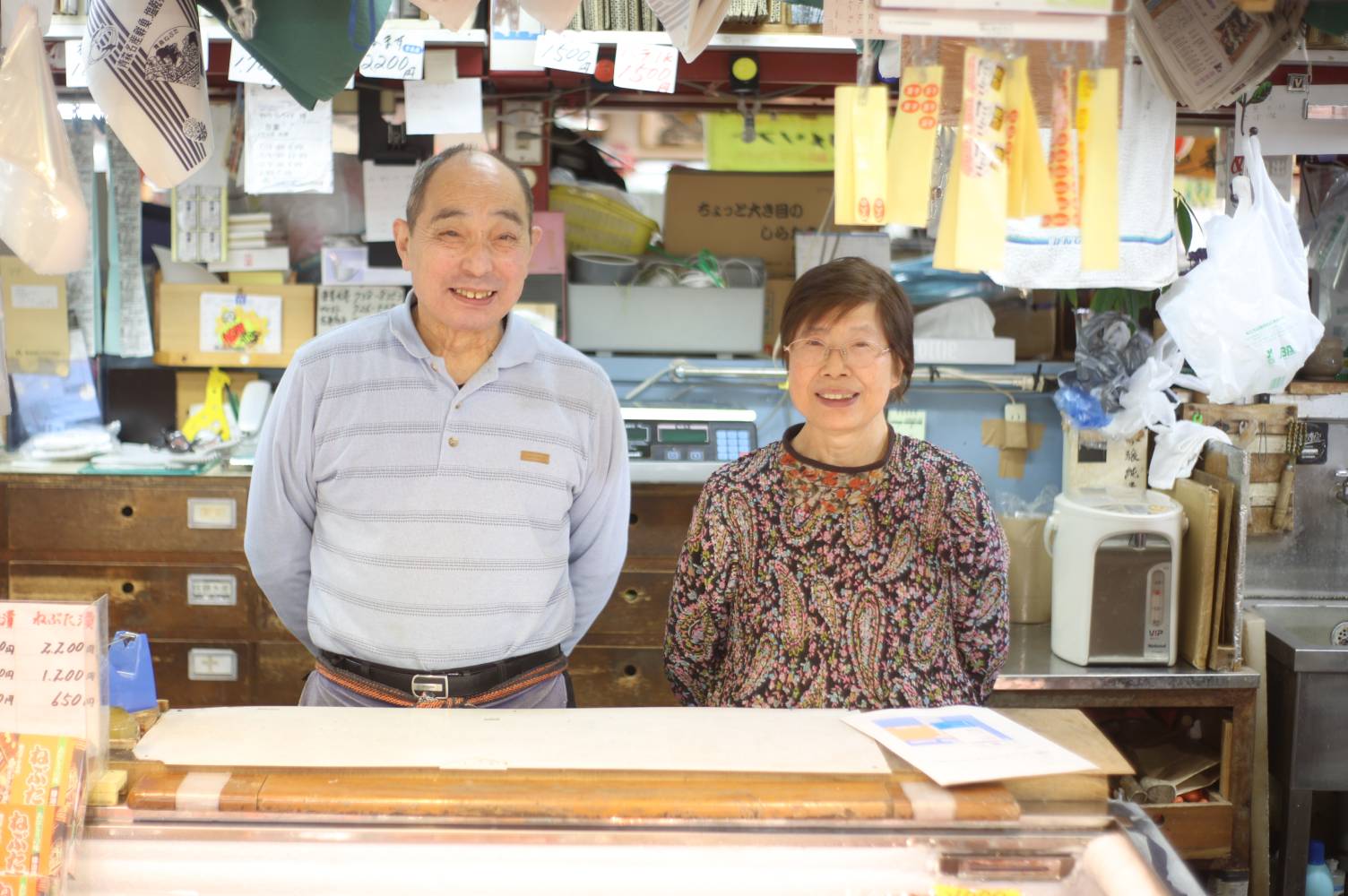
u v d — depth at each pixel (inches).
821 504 75.2
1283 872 113.4
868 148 49.6
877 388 73.3
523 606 80.7
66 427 132.5
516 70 117.0
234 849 48.9
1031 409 131.6
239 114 125.9
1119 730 123.7
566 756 54.2
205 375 134.4
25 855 49.0
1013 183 50.2
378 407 79.8
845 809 50.1
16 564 118.5
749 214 134.3
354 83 121.8
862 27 51.9
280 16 69.4
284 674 119.7
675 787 51.3
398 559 78.9
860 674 73.0
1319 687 110.3
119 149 127.3
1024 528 123.2
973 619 76.9
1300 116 116.6
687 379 128.0
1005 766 53.2
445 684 78.9
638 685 118.9
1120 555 109.0
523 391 81.8
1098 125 49.9
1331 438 125.3
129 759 52.8
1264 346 110.9
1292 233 112.6
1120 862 48.7
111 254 128.3
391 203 126.8
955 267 49.8
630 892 48.2
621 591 117.9
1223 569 110.1
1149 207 110.3
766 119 133.2
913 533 75.3
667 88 113.9
